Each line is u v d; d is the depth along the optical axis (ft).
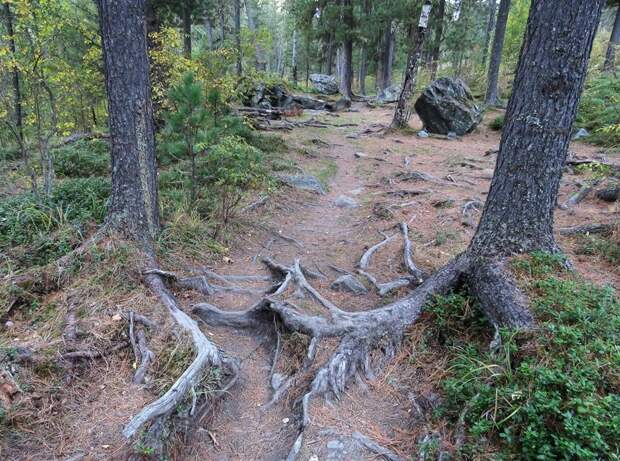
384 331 10.56
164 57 24.91
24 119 20.89
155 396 8.48
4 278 11.30
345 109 71.26
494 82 57.57
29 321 10.32
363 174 29.94
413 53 45.68
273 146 33.86
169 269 13.69
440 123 44.96
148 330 10.20
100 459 7.07
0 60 16.62
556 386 7.20
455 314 10.62
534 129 10.43
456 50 79.00
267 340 11.46
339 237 19.12
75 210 15.31
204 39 75.87
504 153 11.08
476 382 8.13
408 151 36.96
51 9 17.58
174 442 7.78
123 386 8.79
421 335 10.64
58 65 19.70
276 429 8.56
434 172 29.45
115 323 10.21
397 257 15.60
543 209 10.96
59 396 8.36
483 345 9.77
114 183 13.20
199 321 11.91
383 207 21.47
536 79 10.21
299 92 76.54
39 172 21.71
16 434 7.42
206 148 18.06
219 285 13.96
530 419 6.88
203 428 8.41
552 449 6.33
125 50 12.41
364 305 12.57
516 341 8.71
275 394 9.44
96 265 11.87
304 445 7.80
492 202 11.43
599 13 9.67
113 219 13.10
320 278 14.62
